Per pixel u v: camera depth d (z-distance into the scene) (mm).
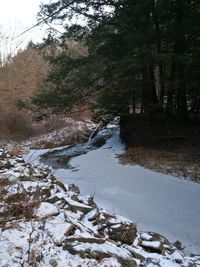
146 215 7957
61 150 18516
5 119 25547
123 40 16094
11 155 10297
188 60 13352
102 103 17531
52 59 17875
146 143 16094
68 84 17391
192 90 14789
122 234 5207
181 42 14703
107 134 22500
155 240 5578
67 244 4133
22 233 4203
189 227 7262
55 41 17609
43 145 21422
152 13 15453
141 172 11953
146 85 16594
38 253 3816
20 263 3600
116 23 16891
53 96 17250
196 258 5504
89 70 15859
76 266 3789
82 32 17781
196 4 14680
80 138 23281
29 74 29859
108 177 11578
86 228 4918
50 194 6062
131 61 14414
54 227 4547
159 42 14852
